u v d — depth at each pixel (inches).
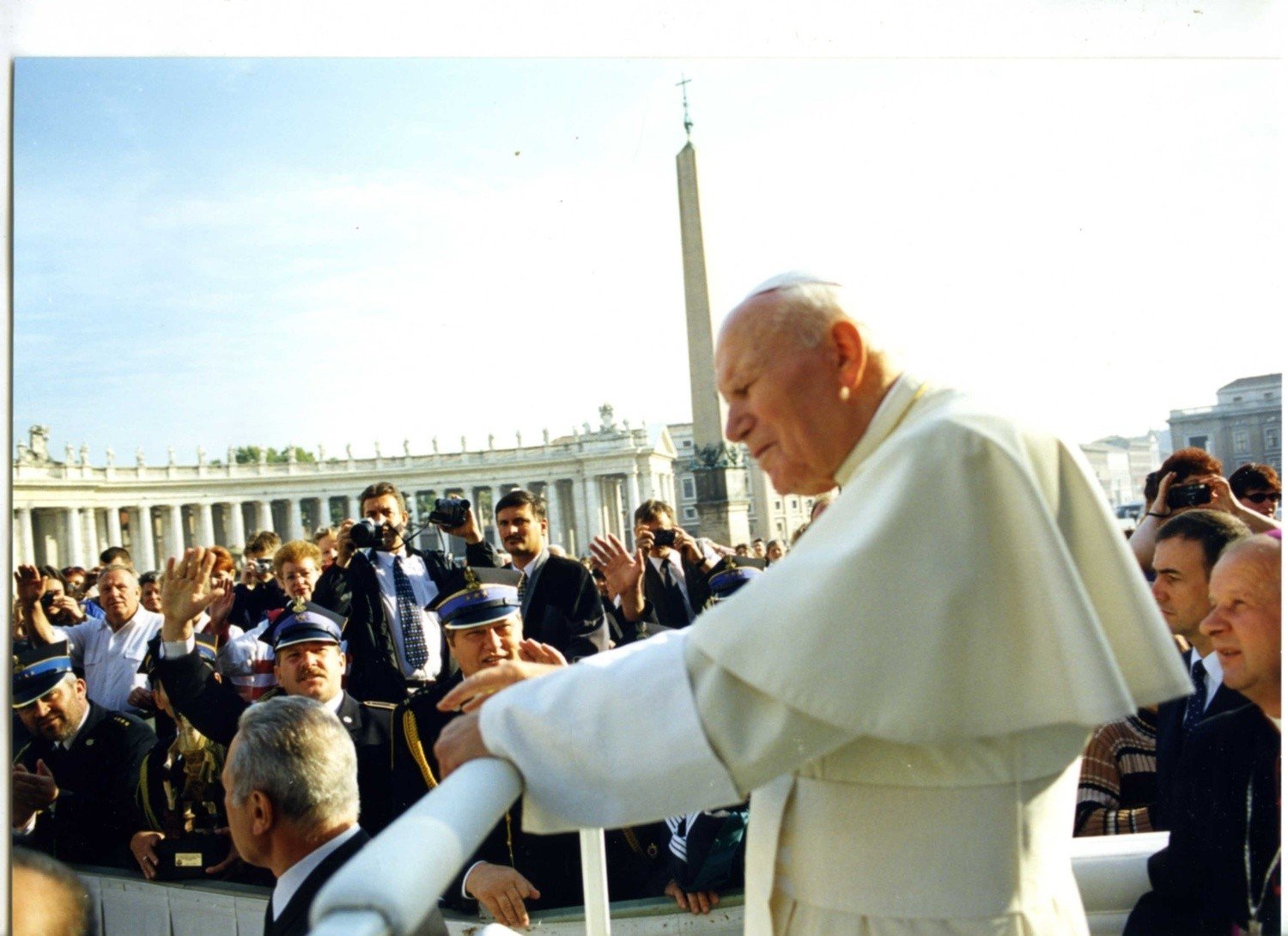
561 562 231.5
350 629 245.9
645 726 58.4
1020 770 66.0
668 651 60.8
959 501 58.9
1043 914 67.8
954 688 57.1
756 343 68.1
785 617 57.9
